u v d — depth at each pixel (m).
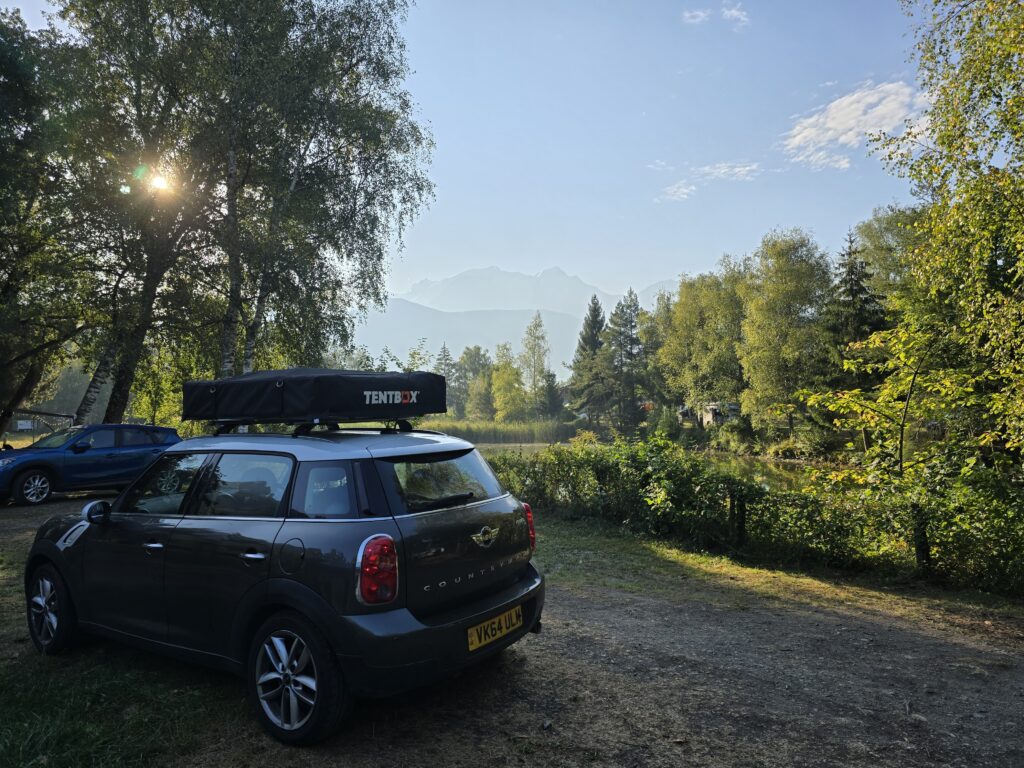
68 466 13.21
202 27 17.81
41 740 3.40
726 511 9.02
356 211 19.72
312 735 3.38
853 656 4.93
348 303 20.55
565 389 96.69
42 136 17.39
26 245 19.27
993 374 9.03
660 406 74.94
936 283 10.13
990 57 8.99
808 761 3.32
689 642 5.22
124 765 3.25
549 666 4.63
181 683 4.25
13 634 5.30
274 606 3.62
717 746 3.47
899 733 3.65
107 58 18.64
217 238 19.03
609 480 10.94
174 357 23.09
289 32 18.53
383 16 19.67
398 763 3.28
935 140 9.86
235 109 17.50
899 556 7.78
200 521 4.01
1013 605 6.45
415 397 4.91
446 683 4.30
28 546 8.88
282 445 3.98
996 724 3.77
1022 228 8.70
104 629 4.46
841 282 39.50
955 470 7.76
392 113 20.45
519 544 4.25
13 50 16.92
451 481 4.01
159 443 14.75
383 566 3.32
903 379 9.55
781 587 7.10
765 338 42.62
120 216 18.11
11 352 19.97
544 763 3.29
